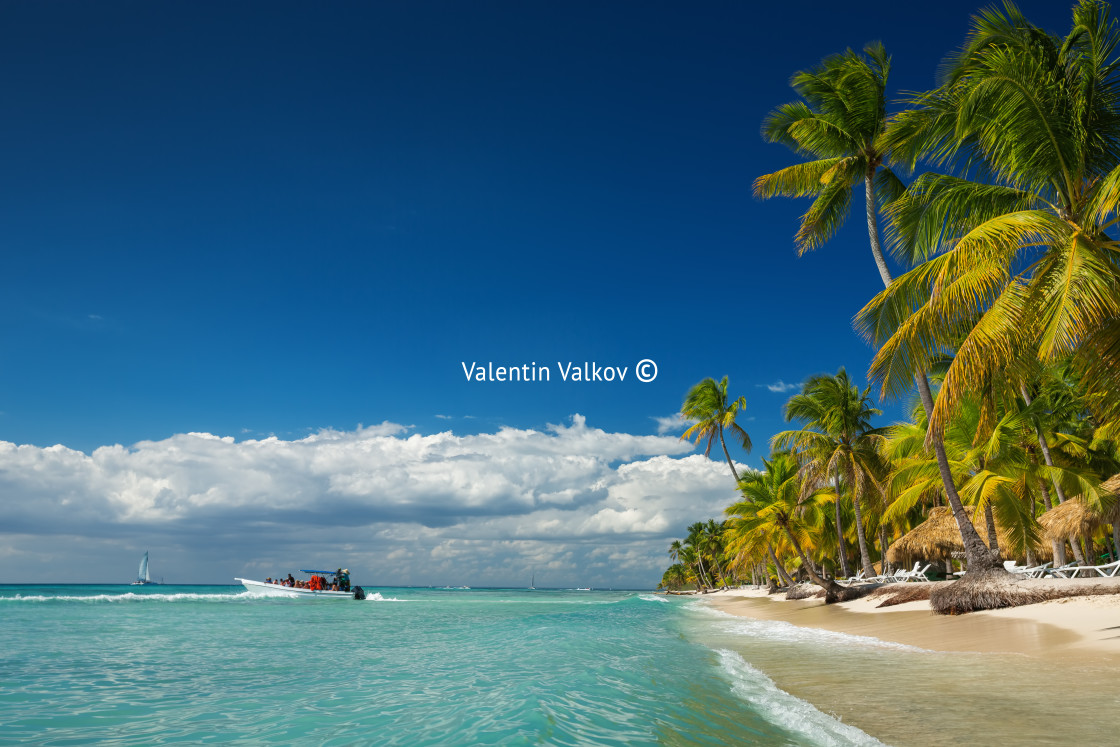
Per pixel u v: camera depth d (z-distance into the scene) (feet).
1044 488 91.45
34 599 161.58
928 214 52.75
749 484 130.93
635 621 88.33
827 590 101.76
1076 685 26.43
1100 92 41.32
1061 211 41.70
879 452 106.22
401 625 84.89
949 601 59.31
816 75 71.97
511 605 177.47
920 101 52.16
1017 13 43.73
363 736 22.36
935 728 20.42
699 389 146.72
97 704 29.55
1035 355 38.50
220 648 55.21
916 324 41.63
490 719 23.85
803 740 20.13
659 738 20.56
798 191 74.54
